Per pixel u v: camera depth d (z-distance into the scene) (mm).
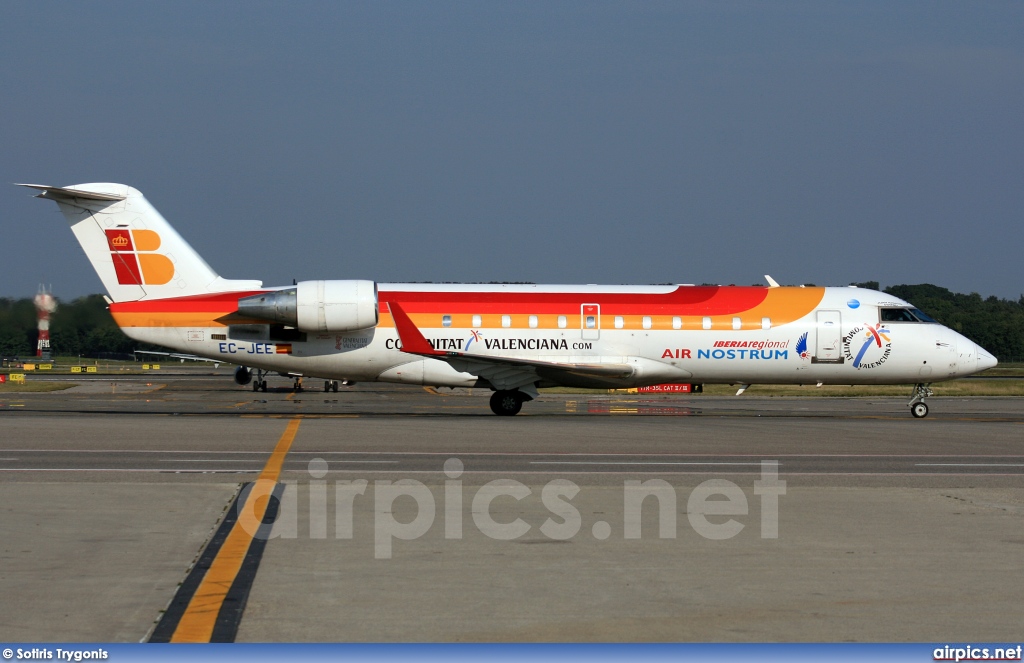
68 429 43156
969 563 19734
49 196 54812
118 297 55531
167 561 19109
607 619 16031
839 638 15352
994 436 45031
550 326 55812
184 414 54125
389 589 17438
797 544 21219
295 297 54031
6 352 116562
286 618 15820
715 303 57094
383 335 55312
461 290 57000
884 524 23406
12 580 17688
